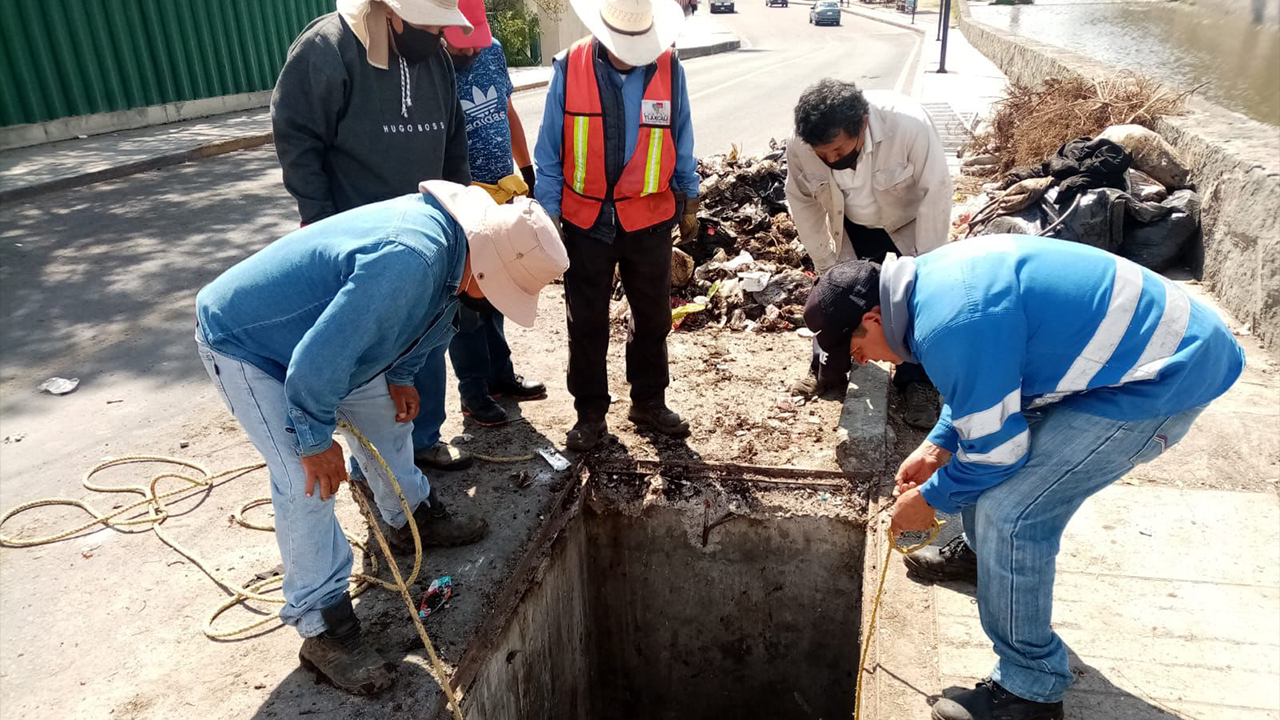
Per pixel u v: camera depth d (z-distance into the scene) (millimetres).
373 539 3275
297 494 2391
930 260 2213
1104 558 3143
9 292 6172
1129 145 5891
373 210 2314
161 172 10016
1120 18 25359
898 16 48875
